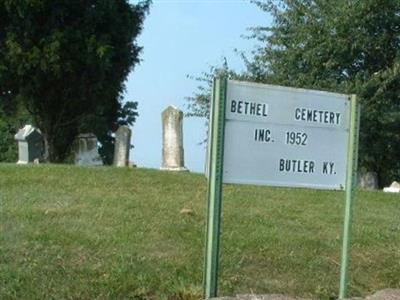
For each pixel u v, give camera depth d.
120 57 31.92
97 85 31.31
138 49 32.56
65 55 29.61
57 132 33.31
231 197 11.40
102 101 33.06
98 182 11.60
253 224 9.59
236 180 6.71
